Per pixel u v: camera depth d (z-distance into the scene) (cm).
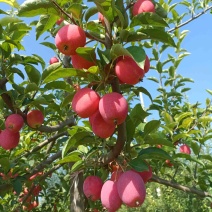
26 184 114
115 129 56
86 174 103
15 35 88
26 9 55
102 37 58
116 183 54
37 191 135
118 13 53
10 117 77
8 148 79
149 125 64
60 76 53
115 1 56
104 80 52
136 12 58
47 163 104
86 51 50
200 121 115
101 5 52
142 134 68
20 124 76
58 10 56
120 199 52
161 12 62
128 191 49
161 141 64
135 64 48
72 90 83
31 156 115
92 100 50
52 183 188
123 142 54
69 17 55
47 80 54
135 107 68
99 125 51
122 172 55
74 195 105
